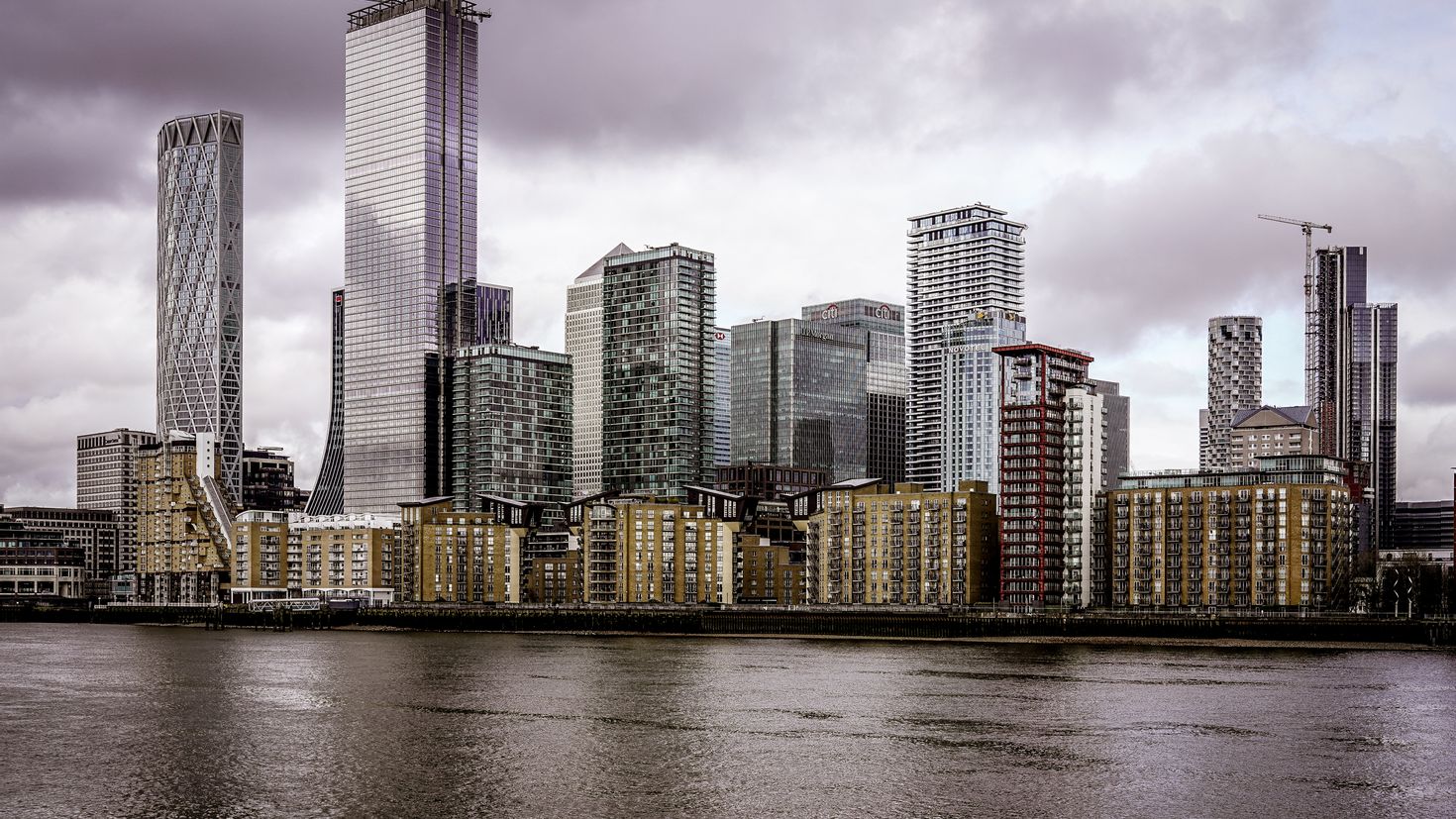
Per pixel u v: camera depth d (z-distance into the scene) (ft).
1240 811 526.57
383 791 562.66
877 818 518.37
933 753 635.25
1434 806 533.14
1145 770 593.83
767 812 527.40
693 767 606.96
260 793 560.61
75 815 529.45
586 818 520.42
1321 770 593.83
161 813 531.50
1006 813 524.93
